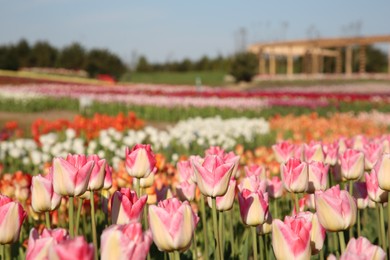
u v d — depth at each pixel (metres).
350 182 3.14
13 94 21.69
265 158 6.43
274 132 12.23
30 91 24.28
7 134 10.57
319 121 12.45
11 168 7.75
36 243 1.60
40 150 9.16
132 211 2.22
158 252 3.17
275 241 1.87
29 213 3.87
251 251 3.69
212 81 60.94
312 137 9.68
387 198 2.86
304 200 3.34
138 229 1.51
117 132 10.32
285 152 3.89
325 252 3.41
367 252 1.68
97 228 3.82
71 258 1.26
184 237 1.90
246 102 19.03
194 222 1.95
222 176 2.32
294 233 1.83
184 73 75.06
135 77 66.69
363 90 37.34
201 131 9.69
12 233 2.09
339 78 62.62
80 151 8.34
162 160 4.52
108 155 8.51
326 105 19.67
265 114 18.28
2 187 4.16
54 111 20.78
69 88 28.39
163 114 18.91
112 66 52.88
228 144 9.41
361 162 3.08
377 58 77.62
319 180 2.94
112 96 20.91
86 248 1.28
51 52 67.69
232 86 52.06
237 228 4.21
